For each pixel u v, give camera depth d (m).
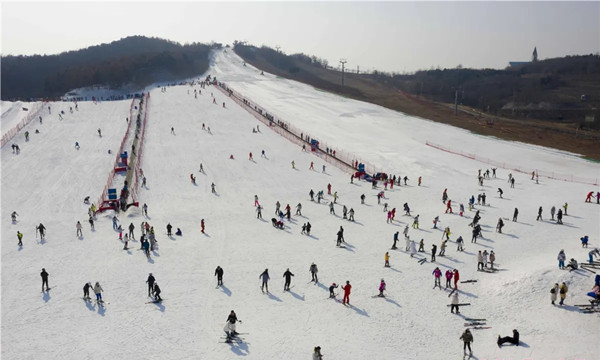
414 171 63.84
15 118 87.88
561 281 27.23
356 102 120.44
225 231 41.12
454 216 44.34
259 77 163.62
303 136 81.88
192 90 118.12
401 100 143.25
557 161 70.75
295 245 37.56
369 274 31.61
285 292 29.06
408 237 35.84
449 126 98.25
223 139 76.00
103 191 53.44
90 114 89.81
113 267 32.97
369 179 59.47
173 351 22.73
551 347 22.11
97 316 26.08
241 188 55.19
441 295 28.33
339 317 25.94
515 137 91.50
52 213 46.84
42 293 28.84
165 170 60.91
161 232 40.88
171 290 29.27
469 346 21.88
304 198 52.03
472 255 34.34
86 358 22.14
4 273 31.95
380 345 23.16
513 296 26.98
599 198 47.44
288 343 23.39
